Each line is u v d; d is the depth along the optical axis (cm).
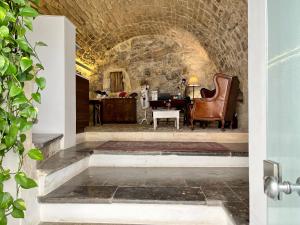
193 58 862
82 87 438
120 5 618
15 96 125
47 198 195
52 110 320
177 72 875
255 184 133
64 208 197
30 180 133
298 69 69
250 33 138
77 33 654
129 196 199
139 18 730
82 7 556
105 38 791
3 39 115
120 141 432
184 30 759
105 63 911
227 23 540
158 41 887
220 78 469
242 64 516
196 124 729
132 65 900
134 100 852
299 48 69
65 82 324
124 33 826
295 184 61
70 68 344
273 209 83
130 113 848
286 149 77
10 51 125
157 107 782
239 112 541
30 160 188
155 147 347
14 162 163
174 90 877
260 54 122
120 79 903
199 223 192
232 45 569
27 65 126
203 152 314
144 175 270
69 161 243
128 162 317
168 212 193
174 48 877
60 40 319
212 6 530
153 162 316
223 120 469
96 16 632
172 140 450
